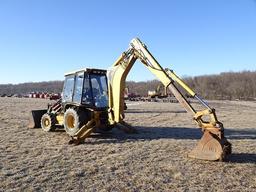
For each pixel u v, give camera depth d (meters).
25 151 12.19
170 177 9.45
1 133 16.05
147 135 16.28
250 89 103.25
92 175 9.50
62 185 8.59
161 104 43.91
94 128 14.52
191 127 20.02
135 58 14.05
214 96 92.06
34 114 17.86
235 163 10.95
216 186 8.75
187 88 11.91
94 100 15.22
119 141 14.47
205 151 11.37
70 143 13.70
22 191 8.11
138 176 9.49
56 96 48.56
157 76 12.68
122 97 15.15
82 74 15.34
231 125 21.95
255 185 8.87
